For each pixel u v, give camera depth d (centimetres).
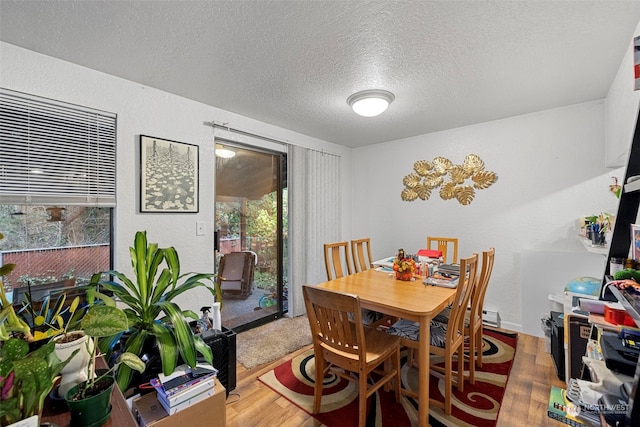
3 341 84
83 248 197
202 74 201
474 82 213
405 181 374
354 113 279
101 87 197
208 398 133
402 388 197
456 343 181
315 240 359
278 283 337
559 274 265
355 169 429
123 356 103
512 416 167
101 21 144
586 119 254
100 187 198
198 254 250
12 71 164
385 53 174
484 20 143
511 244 296
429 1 130
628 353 89
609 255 133
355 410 174
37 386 72
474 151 317
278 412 173
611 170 246
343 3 132
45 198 176
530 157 283
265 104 256
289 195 331
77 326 108
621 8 134
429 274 239
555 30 151
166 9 135
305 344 264
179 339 134
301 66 189
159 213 226
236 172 295
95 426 86
